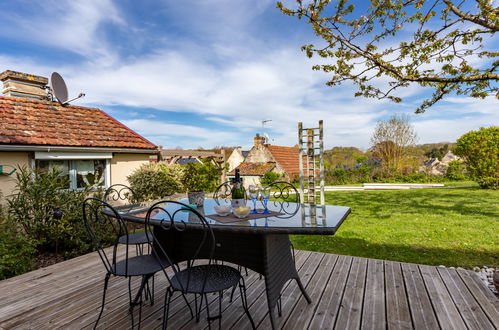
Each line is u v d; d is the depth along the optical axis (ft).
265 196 8.82
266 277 7.06
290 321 7.63
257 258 7.39
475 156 33.27
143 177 22.54
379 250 14.15
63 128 20.59
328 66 12.55
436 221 19.15
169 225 6.95
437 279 10.09
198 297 9.15
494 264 11.80
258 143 55.36
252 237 7.49
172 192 24.08
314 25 11.62
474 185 38.52
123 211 8.96
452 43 10.37
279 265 7.68
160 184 23.12
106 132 23.11
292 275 8.31
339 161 61.11
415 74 11.24
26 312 8.20
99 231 15.47
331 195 34.65
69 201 14.94
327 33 11.68
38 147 17.31
